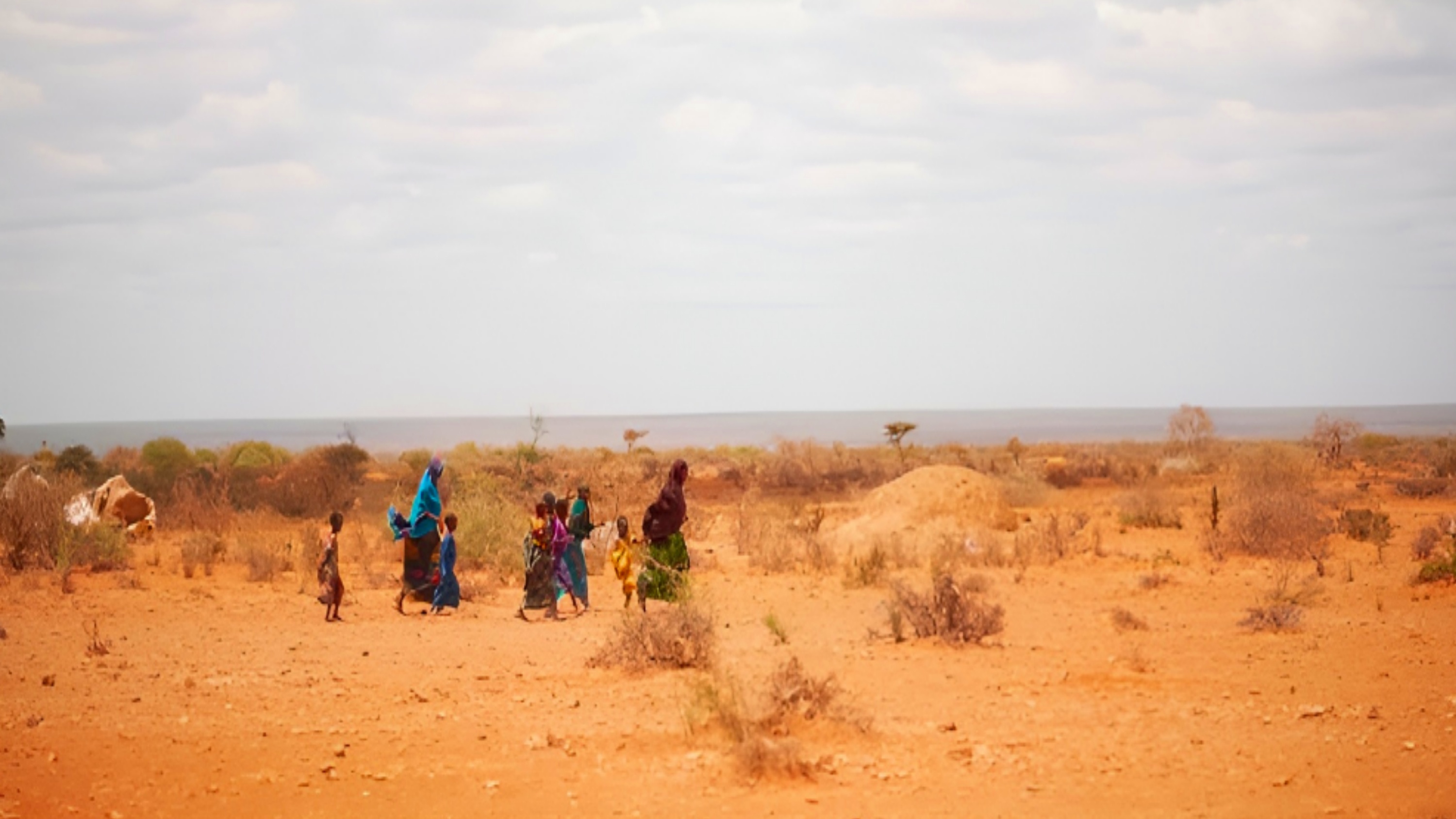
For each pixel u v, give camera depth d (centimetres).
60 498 2544
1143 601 2020
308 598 2112
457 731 1099
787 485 5597
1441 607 1869
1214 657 1465
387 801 888
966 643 1569
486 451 6538
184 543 2673
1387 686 1271
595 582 2434
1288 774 947
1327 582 2198
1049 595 2106
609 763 984
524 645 1620
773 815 852
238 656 1504
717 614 1753
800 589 2252
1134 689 1275
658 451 8512
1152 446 8619
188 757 1002
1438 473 5450
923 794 899
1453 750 1009
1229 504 3500
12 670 1381
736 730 1055
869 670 1390
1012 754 1007
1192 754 1010
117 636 1648
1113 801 882
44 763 971
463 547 2580
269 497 3947
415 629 1778
